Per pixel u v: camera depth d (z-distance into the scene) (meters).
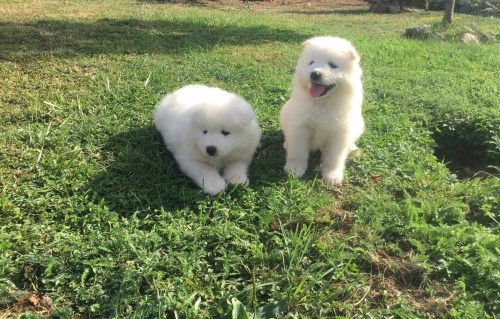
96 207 0.78
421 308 0.66
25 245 0.70
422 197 0.89
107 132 1.04
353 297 0.67
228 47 1.88
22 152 0.92
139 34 1.91
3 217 0.76
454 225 0.79
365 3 4.90
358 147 1.08
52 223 0.76
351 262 0.72
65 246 0.69
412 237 0.77
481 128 1.17
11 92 1.18
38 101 1.15
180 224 0.76
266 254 0.71
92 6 2.64
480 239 0.76
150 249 0.71
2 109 1.09
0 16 2.02
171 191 0.85
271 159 1.02
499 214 0.86
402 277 0.71
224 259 0.70
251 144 0.95
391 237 0.78
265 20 2.79
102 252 0.70
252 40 2.05
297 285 0.67
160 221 0.76
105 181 0.86
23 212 0.77
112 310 0.62
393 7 4.12
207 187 0.86
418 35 2.60
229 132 0.89
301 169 0.96
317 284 0.67
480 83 1.57
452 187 0.92
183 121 0.94
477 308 0.64
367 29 3.01
